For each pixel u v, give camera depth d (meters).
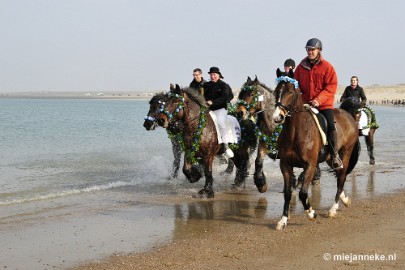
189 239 7.50
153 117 9.94
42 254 6.78
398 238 7.40
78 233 7.81
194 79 11.57
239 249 6.98
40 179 12.91
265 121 9.83
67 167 15.05
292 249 6.96
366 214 8.95
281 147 7.81
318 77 8.17
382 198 10.39
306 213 8.88
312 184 11.80
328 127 8.16
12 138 23.67
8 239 7.45
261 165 10.20
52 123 35.72
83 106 87.56
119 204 9.97
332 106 8.32
